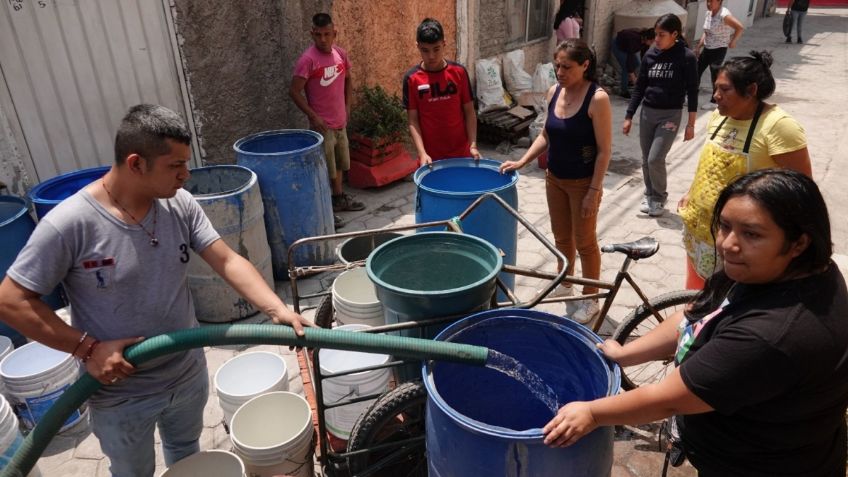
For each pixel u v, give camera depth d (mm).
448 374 2086
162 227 2033
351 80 6027
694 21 13344
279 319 2035
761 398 1441
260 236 4238
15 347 3734
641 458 2938
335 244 5004
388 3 6602
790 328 1385
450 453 1828
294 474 2547
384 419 2396
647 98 5418
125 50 4602
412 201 6297
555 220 3977
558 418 1674
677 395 1528
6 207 3904
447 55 7691
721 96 2881
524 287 4531
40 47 4203
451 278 2668
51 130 4371
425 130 4332
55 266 1850
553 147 3729
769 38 17266
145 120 1814
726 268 1507
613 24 11492
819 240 1386
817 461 1581
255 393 2811
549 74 8781
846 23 20547
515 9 8969
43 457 3051
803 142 2752
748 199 1403
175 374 2184
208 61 5070
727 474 1664
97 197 1914
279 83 5730
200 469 2461
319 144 4652
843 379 1437
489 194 3119
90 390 1906
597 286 2852
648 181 5699
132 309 2004
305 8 5648
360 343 1947
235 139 5449
